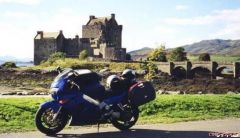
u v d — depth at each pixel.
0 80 95.44
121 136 11.97
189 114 17.45
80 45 156.50
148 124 14.38
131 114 12.89
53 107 12.04
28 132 12.35
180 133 12.53
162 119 15.75
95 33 162.25
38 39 155.38
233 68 106.69
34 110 16.38
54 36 154.62
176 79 88.12
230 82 84.81
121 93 12.98
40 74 102.12
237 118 16.48
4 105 16.23
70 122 12.27
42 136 11.74
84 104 12.23
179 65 108.94
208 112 18.34
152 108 18.00
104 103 12.41
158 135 12.17
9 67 117.94
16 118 15.09
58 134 12.16
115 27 166.38
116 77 13.11
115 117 12.55
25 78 99.06
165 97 20.52
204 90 67.12
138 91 13.09
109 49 150.38
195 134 12.41
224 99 21.12
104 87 12.85
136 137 11.84
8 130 12.62
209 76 110.75
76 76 12.45
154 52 52.28
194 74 111.19
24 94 37.78
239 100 21.58
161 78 87.50
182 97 20.69
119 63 118.31
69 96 12.15
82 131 12.82
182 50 129.50
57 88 12.15
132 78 13.40
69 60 127.06
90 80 12.70
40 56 155.50
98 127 12.64
